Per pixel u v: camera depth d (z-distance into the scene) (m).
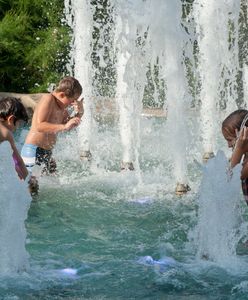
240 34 11.25
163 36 6.64
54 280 4.16
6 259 4.30
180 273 4.30
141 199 6.25
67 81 6.42
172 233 5.23
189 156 8.03
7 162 4.34
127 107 7.45
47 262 4.50
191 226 5.43
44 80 13.62
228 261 4.52
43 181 6.79
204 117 8.23
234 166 4.77
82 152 8.03
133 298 3.91
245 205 5.84
